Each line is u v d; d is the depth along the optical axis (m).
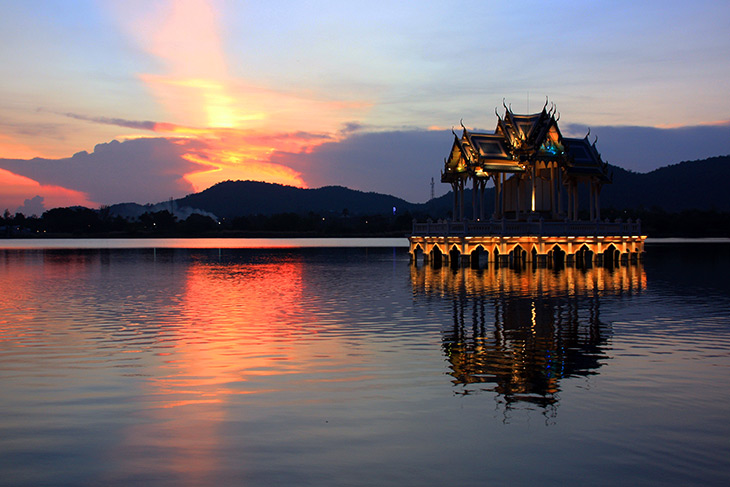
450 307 31.92
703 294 36.88
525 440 13.19
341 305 33.25
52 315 30.30
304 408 15.25
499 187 64.50
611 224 61.25
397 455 12.49
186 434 13.62
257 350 21.67
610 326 26.00
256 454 12.58
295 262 78.00
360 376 18.12
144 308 32.75
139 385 17.33
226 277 53.41
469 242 58.31
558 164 62.94
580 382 17.34
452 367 19.11
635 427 13.86
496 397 16.05
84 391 16.77
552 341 22.94
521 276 48.91
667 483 11.28
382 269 61.38
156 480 11.52
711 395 16.06
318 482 11.39
